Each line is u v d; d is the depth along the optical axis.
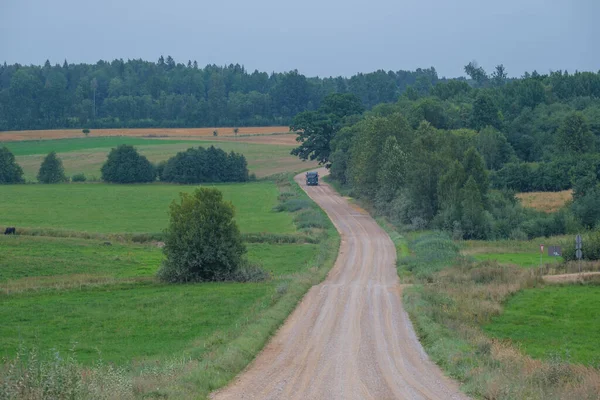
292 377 65.31
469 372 64.38
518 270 156.75
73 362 54.66
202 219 148.88
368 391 59.75
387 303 118.25
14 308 114.06
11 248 185.12
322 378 64.94
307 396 57.69
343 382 63.25
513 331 102.56
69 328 98.56
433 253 181.50
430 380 64.38
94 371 55.00
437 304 115.50
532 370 67.19
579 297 129.62
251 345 78.75
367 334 90.31
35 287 134.50
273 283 145.38
